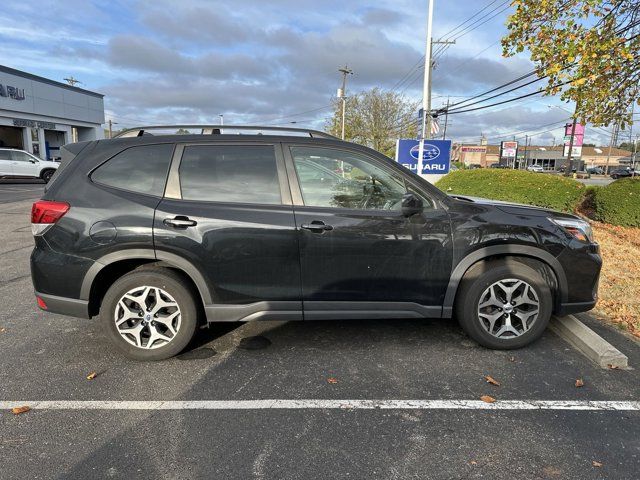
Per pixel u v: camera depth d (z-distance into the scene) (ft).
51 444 8.79
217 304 12.09
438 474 8.07
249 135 12.42
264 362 12.23
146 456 8.47
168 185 12.00
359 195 12.32
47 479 7.84
